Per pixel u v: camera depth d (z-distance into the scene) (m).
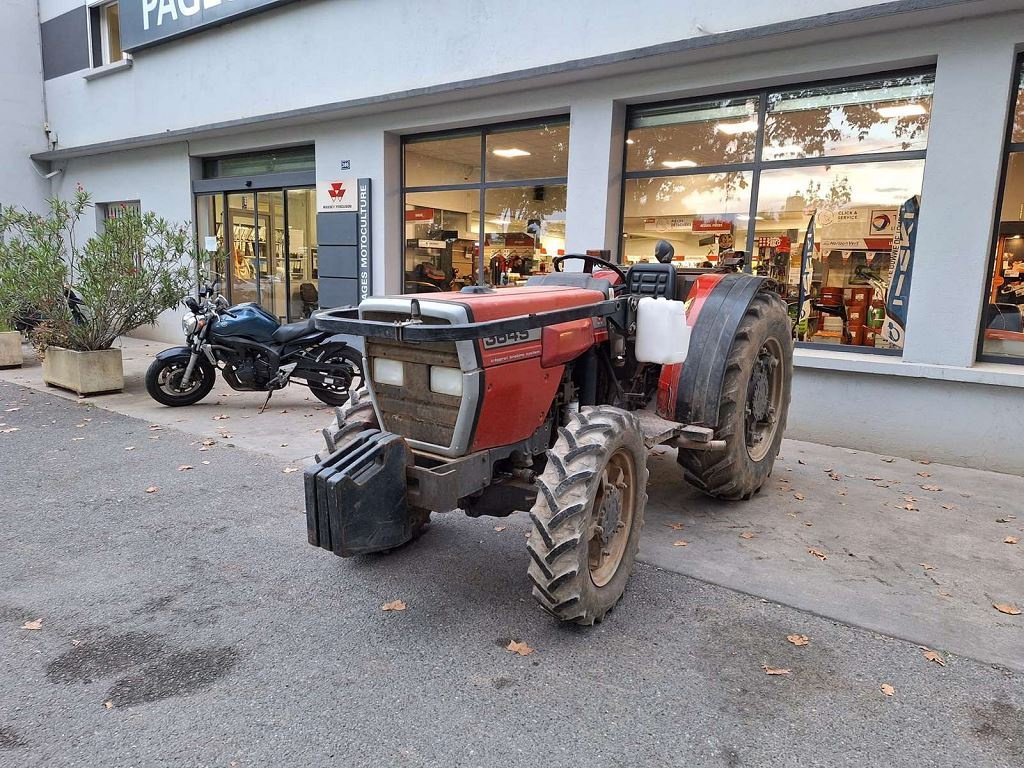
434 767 2.12
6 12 12.79
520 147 7.61
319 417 6.69
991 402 5.07
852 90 5.59
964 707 2.42
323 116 8.59
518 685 2.54
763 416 4.53
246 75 9.82
